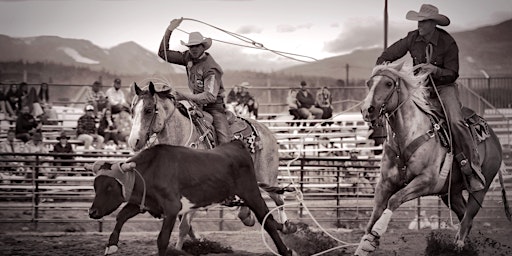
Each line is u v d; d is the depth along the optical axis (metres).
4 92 19.22
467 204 9.16
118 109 17.70
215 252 9.07
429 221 13.66
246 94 18.64
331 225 13.29
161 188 7.08
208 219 12.27
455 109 8.69
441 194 8.91
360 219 13.00
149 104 8.22
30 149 15.86
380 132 16.98
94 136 16.88
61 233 11.48
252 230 13.08
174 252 8.59
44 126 18.45
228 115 9.39
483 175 9.04
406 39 8.90
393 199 8.17
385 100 8.16
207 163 7.44
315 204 14.15
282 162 15.25
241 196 7.82
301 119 18.98
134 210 7.18
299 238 9.68
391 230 12.57
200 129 8.94
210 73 9.02
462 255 9.00
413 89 8.34
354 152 16.78
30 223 12.25
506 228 13.01
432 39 8.72
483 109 20.70
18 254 9.10
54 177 13.19
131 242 10.28
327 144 18.48
